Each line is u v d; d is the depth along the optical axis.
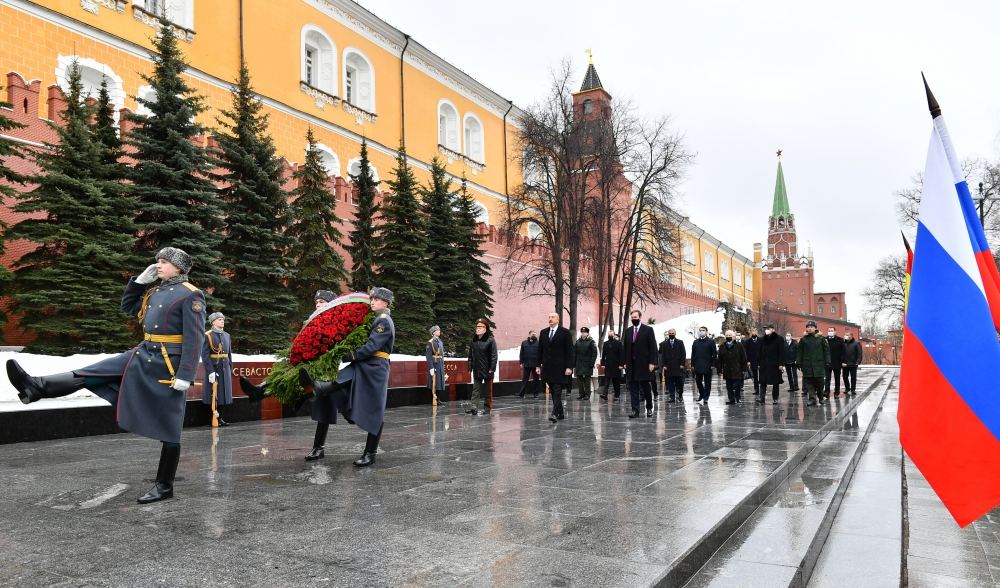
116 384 5.00
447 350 23.95
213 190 16.44
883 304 49.88
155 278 5.18
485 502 4.87
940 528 6.21
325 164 29.06
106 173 14.27
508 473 6.14
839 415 12.80
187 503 4.80
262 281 17.31
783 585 3.61
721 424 11.03
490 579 3.15
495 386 20.34
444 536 3.92
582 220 28.30
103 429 9.84
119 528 4.07
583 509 4.66
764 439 8.89
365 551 3.60
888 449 9.81
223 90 24.48
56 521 4.25
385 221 28.08
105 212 13.88
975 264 3.87
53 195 13.39
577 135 28.55
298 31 28.05
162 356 4.92
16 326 14.12
